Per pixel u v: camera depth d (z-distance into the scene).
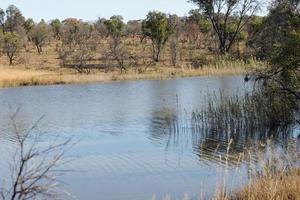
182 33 99.06
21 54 87.81
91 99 39.06
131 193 13.99
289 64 20.77
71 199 13.27
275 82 22.45
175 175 15.62
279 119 23.09
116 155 18.59
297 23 22.11
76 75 58.91
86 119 28.22
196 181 14.77
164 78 56.38
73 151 19.22
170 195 13.64
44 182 10.89
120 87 48.28
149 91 43.56
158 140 21.48
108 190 14.25
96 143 21.08
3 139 21.92
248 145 19.08
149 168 16.61
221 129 23.31
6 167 15.94
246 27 84.75
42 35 91.44
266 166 12.80
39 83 54.22
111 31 101.06
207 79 52.31
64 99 39.59
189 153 18.69
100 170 16.33
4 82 53.16
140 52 80.81
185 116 27.80
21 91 47.28
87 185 14.66
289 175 11.80
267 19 24.77
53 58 81.38
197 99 35.69
